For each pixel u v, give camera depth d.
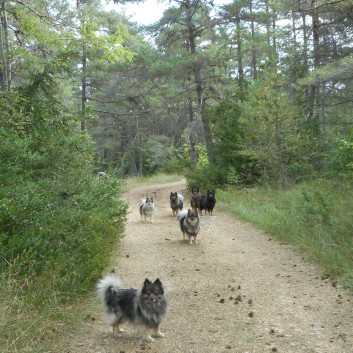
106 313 6.12
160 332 6.11
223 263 10.24
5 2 12.00
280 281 8.64
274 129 19.75
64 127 12.25
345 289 7.80
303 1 20.27
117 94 31.91
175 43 28.41
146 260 10.64
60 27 11.70
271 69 20.28
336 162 15.87
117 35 10.84
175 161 43.53
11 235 6.91
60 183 8.74
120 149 51.75
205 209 18.34
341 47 22.81
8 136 8.86
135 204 23.66
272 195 18.53
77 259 7.54
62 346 5.61
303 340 5.78
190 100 32.53
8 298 5.62
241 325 6.38
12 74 13.57
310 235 11.19
